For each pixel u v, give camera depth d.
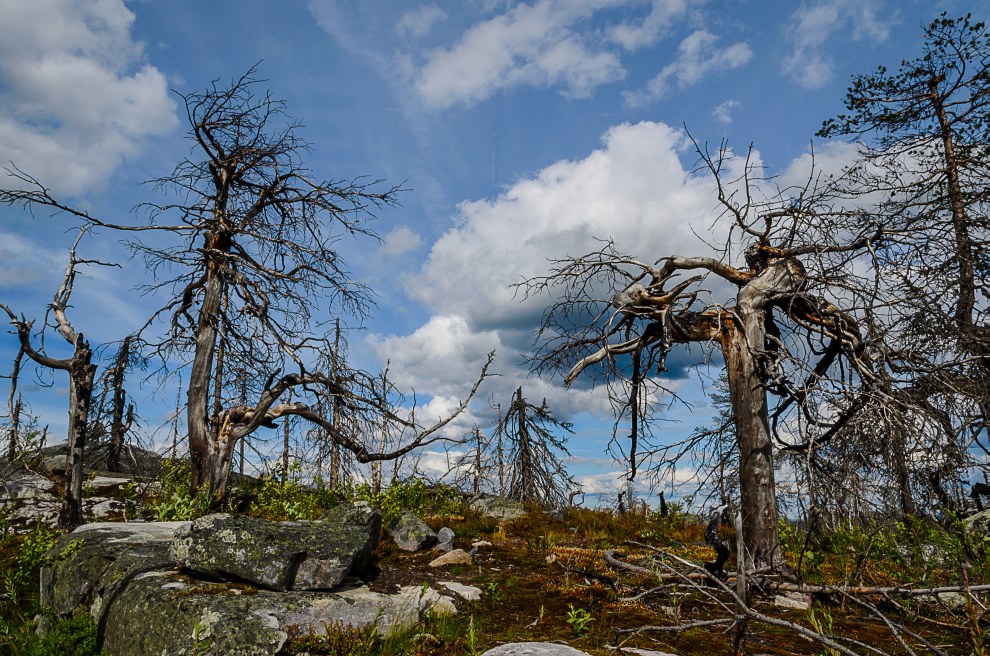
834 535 9.59
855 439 10.64
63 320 16.17
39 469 21.08
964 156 14.49
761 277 11.36
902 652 5.99
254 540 7.50
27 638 7.95
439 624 6.93
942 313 10.88
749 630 6.80
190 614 6.38
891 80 16.48
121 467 23.50
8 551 12.74
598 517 16.78
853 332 11.82
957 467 10.06
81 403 15.38
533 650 5.30
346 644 6.17
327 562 7.62
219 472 16.08
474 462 24.30
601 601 7.92
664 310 11.49
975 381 11.77
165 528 10.10
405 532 11.42
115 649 6.86
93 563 8.33
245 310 17.83
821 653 5.80
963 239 12.84
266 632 6.15
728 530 13.62
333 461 19.03
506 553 11.21
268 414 17.42
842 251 10.88
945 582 7.68
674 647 6.24
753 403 10.77
